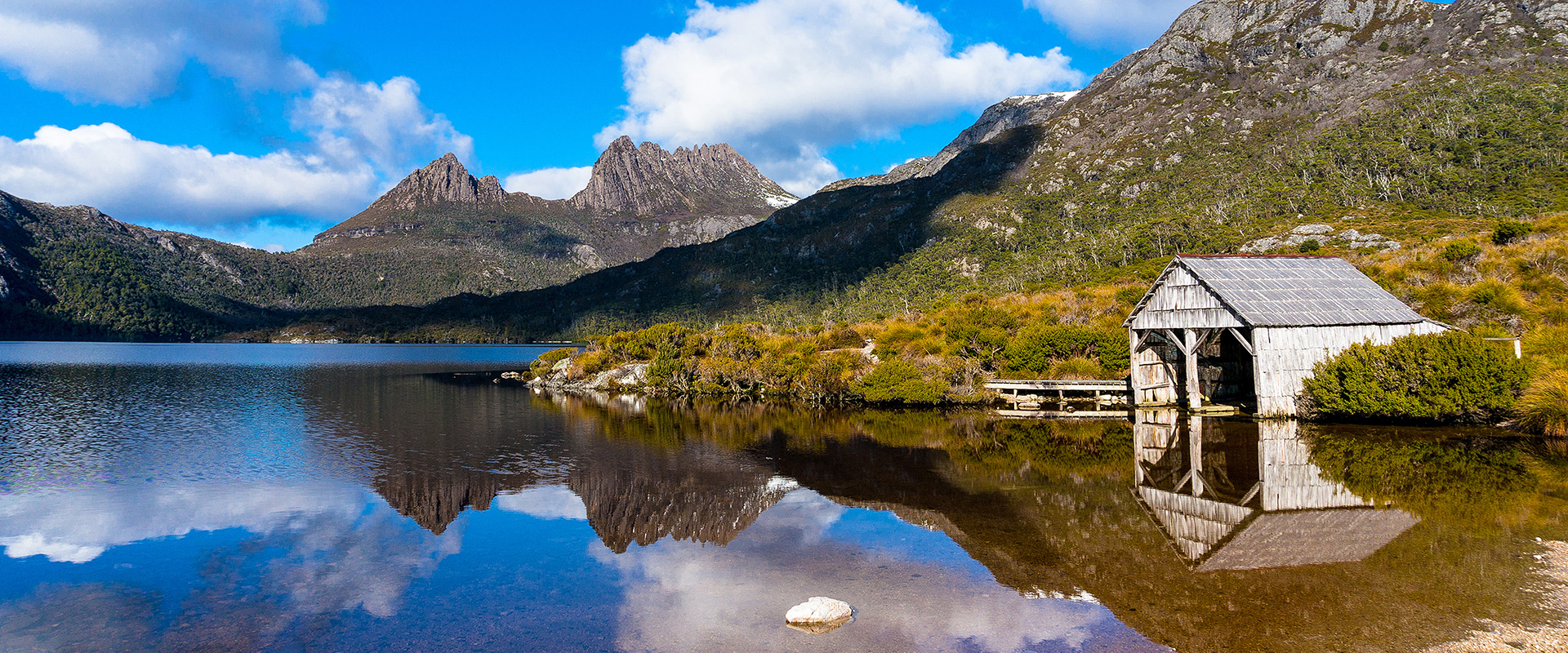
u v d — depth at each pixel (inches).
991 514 620.7
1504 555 463.8
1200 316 1164.5
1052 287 3233.3
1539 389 883.4
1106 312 1743.4
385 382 2519.7
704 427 1239.5
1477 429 935.0
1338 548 490.3
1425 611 379.6
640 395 1915.6
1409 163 5492.1
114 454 1006.4
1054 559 496.7
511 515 660.7
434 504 703.7
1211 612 391.9
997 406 1406.3
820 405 1560.0
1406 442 866.1
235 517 662.5
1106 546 519.2
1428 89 7524.6
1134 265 3764.8
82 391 2050.9
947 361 1537.9
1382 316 1103.0
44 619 426.3
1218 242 4320.9
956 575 475.5
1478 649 334.3
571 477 828.0
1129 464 815.7
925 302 5570.9
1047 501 658.8
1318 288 1155.9
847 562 509.0
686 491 749.9
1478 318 1267.2
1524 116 5831.7
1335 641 348.8
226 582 488.7
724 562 514.3
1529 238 1649.9
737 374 1804.9
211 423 1355.8
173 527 626.2
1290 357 1082.7
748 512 658.2
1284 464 772.0
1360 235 3437.5
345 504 706.8
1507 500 596.7
